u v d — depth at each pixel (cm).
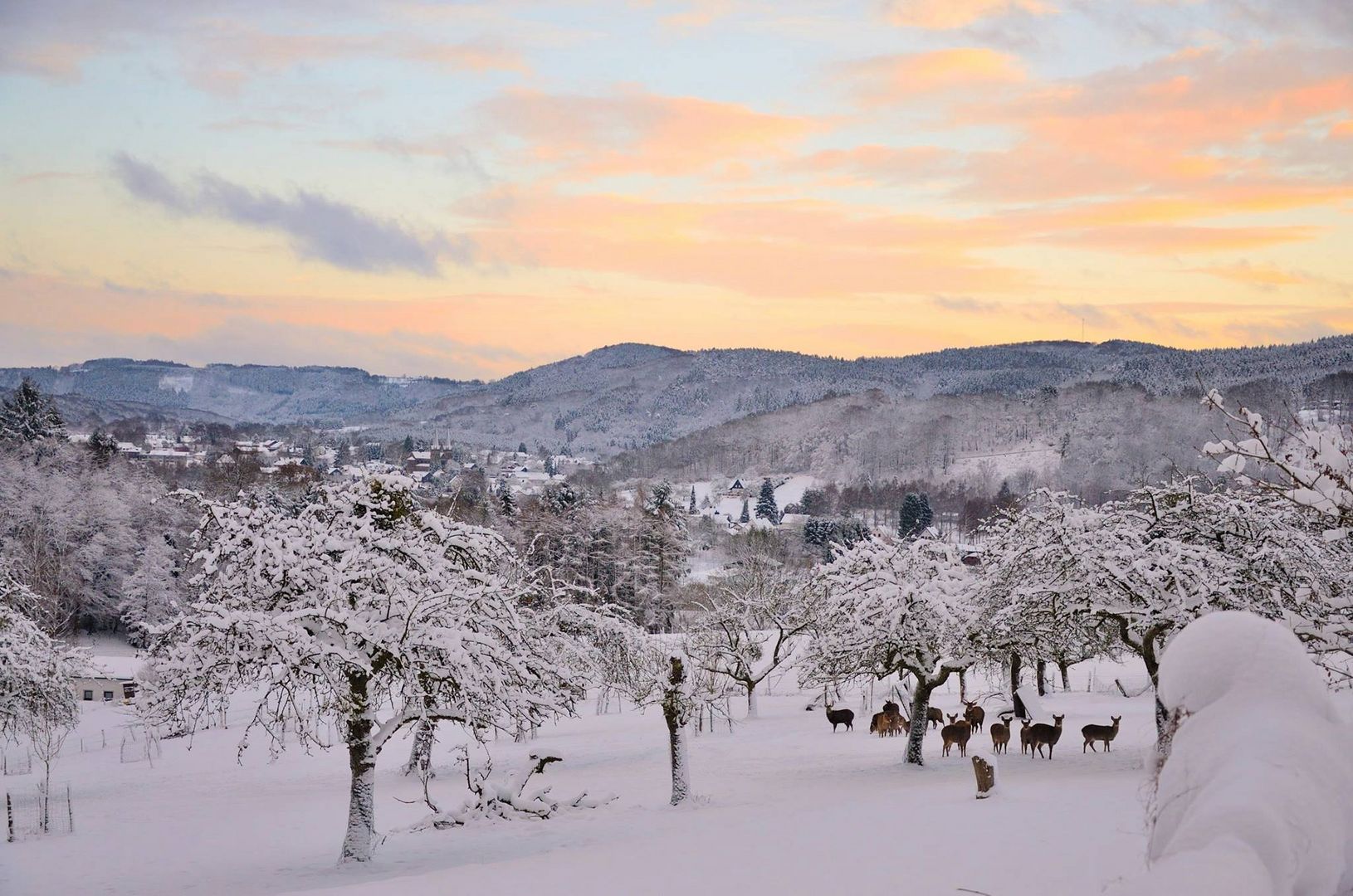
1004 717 3180
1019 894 1059
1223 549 2388
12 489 8162
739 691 6141
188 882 1948
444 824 2438
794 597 4700
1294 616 1377
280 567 2067
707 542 16438
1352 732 379
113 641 8544
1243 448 1098
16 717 3183
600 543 8869
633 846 1689
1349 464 1034
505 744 4275
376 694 2181
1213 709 397
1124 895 263
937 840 1450
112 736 5078
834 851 1431
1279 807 308
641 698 3152
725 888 1242
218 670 2030
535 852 1966
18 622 3294
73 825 2634
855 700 5625
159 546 8462
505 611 2216
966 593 3045
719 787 2864
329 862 2106
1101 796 1833
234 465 11938
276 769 3812
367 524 2208
